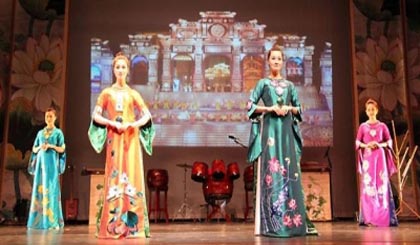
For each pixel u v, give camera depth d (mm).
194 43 10672
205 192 9469
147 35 10672
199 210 10305
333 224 8273
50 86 10266
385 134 7770
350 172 10531
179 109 10461
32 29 10367
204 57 10633
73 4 10758
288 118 5141
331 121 10555
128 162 4926
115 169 4891
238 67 10617
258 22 10773
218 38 10688
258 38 10734
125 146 4945
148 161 10367
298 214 4973
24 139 10023
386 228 6836
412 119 10445
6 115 10023
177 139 10391
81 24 10719
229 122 10453
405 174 9461
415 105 10508
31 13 10398
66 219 9758
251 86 10570
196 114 10453
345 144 10586
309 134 10500
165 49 10641
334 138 10586
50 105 10211
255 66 10641
